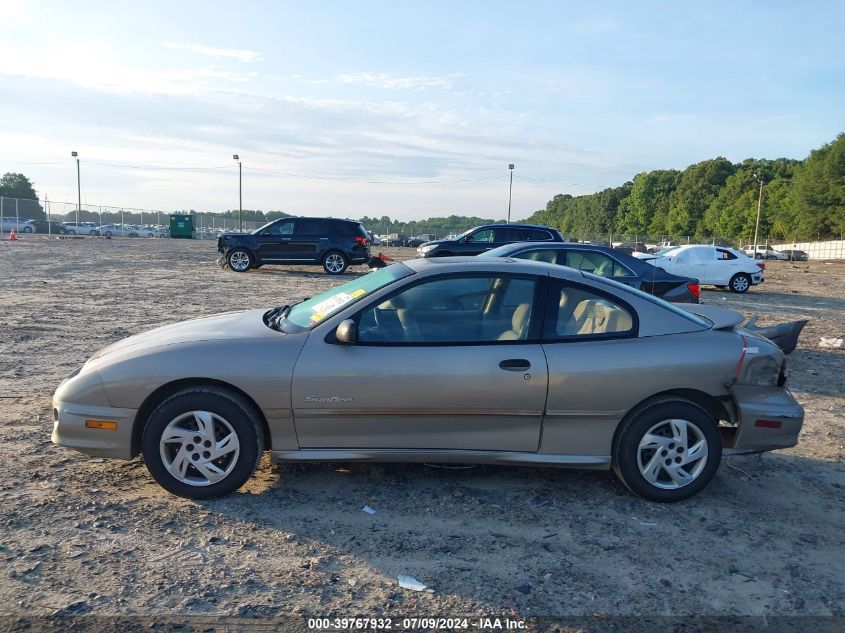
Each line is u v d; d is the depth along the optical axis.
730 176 111.94
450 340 4.27
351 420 4.18
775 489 4.65
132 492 4.24
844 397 7.35
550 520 4.05
